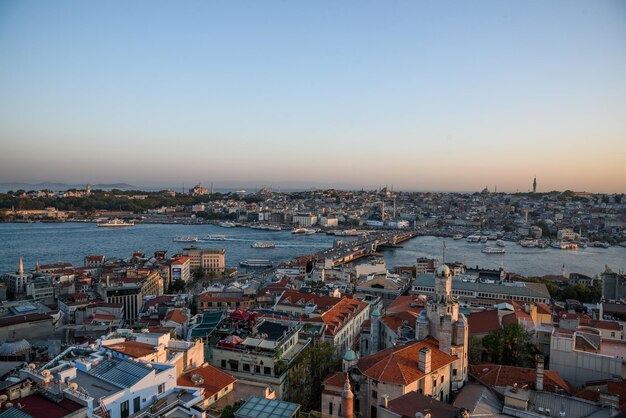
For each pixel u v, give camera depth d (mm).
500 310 181125
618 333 162375
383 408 94500
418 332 130625
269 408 86375
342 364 136000
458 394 114062
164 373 90875
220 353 134125
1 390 85500
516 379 118688
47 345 170875
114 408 79562
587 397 111125
